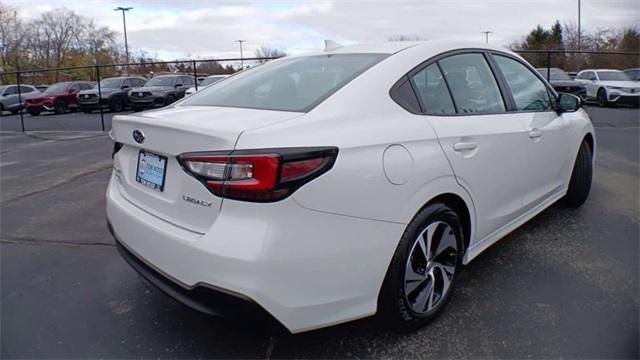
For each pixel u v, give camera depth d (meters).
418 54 2.45
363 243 1.88
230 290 1.68
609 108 14.80
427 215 2.15
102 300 2.71
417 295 2.22
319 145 1.79
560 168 3.52
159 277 1.97
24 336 2.35
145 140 2.09
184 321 2.46
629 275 2.81
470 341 2.19
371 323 2.36
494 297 2.58
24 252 3.45
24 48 42.78
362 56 2.50
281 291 1.71
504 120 2.75
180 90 17.66
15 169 6.65
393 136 2.03
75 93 19.73
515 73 3.13
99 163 6.97
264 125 1.82
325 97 2.09
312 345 2.20
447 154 2.24
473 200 2.46
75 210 4.51
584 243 3.32
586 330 2.25
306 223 1.74
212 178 1.75
